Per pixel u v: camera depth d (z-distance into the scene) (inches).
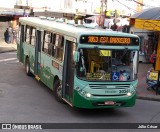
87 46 495.8
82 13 1664.6
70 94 523.8
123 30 1258.0
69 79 530.6
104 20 1364.4
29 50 770.2
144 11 856.9
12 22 1494.8
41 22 701.3
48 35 643.5
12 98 587.2
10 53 1232.8
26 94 621.6
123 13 1769.2
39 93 635.5
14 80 736.3
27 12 1438.2
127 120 508.7
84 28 570.3
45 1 1558.8
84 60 498.3
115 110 563.8
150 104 631.8
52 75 606.2
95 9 1800.0
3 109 516.7
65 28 563.8
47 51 643.5
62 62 552.4
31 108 532.7
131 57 523.5
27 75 795.4
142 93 700.0
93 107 500.7
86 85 494.9
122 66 515.8
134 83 522.9
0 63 959.6
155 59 785.6
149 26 807.1
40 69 690.8
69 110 536.4
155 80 725.9
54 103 571.5
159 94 699.4
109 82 503.2
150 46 1135.6
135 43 521.7
